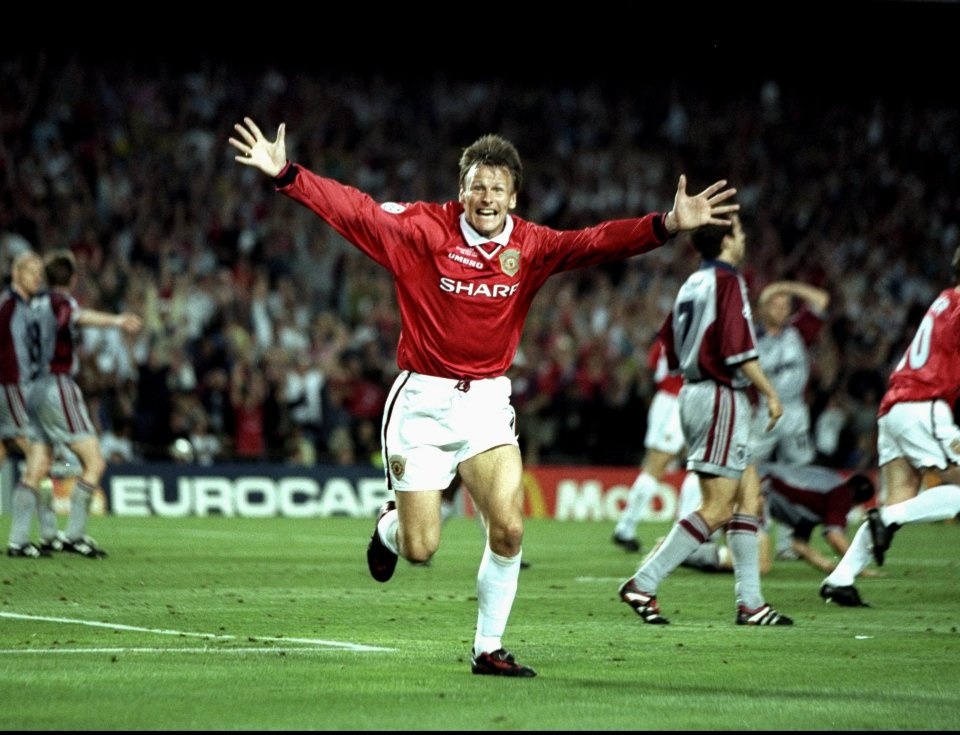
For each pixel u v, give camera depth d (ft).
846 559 54.29
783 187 192.03
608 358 148.15
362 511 125.70
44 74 159.84
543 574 69.51
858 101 201.46
